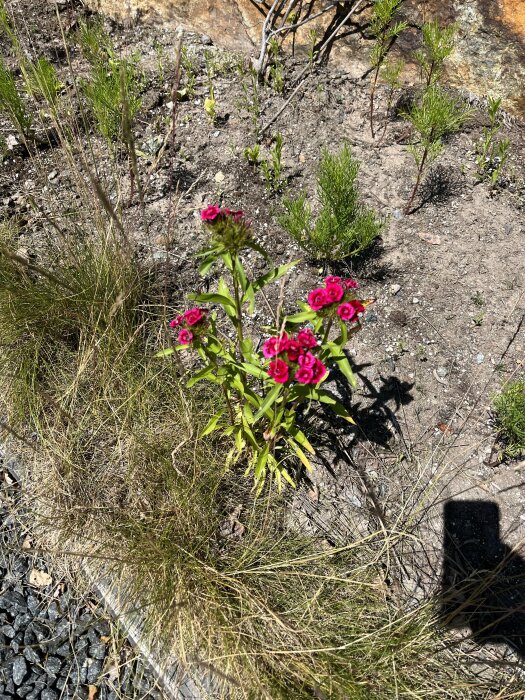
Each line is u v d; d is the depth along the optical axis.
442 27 1.17
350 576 0.77
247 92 1.25
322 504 0.83
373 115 1.21
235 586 0.73
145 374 0.91
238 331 0.70
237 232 0.61
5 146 1.20
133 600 0.74
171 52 1.32
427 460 0.87
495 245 1.06
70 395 0.91
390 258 1.05
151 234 1.08
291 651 0.65
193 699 0.69
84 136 1.21
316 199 1.11
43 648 0.75
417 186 1.06
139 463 0.84
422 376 0.94
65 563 0.80
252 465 0.81
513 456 0.86
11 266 0.96
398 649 0.69
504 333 0.97
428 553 0.80
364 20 1.20
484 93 1.21
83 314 0.94
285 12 1.23
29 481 0.87
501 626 0.75
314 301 0.61
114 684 0.72
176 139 1.19
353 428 0.89
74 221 1.08
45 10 1.39
